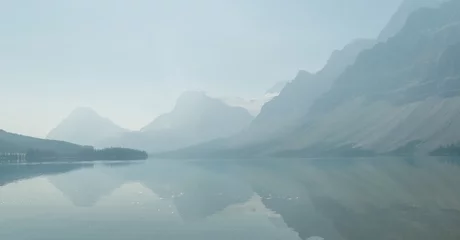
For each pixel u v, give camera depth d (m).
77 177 108.00
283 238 34.16
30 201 57.25
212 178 99.62
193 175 112.56
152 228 38.38
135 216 44.56
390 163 150.25
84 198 60.38
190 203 54.06
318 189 68.06
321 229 37.22
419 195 56.50
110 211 48.06
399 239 33.19
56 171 141.38
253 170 134.50
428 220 39.91
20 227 39.28
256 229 37.56
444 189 62.19
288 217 43.28
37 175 117.69
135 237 35.09
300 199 56.69
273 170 129.88
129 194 65.06
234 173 118.81
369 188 66.94
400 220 40.41
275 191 66.50
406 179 80.38
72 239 34.66
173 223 40.56
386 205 49.47
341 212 45.84
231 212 46.66
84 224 40.47
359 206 49.50
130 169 155.00
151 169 154.12
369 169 117.06
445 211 44.41
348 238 33.78
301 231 36.56
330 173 106.88
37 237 35.50
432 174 90.81
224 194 63.75
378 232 35.59
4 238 35.38
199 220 42.03
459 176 83.88
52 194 65.69
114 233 36.59
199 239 34.00
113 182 89.69
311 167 142.38
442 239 32.88
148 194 64.88
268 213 45.84
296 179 90.56
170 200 57.38
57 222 41.59
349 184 74.88
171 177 105.19
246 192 65.94
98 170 147.75
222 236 34.94
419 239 33.03
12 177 109.25
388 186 68.56
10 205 53.53
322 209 48.06
